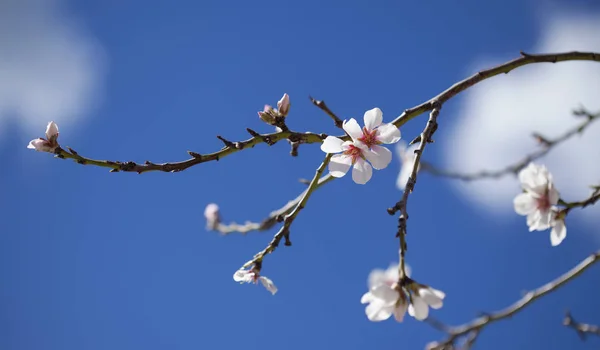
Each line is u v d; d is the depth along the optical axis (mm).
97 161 997
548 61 1064
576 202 1080
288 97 1013
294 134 1007
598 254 1190
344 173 989
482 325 1229
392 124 996
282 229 1011
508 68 1052
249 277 1004
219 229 1323
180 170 995
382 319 965
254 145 1002
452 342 1226
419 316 956
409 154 1472
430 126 994
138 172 992
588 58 1070
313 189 1013
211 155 996
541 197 1079
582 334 1293
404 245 959
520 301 1218
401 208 957
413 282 959
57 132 997
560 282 1202
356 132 990
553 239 1080
